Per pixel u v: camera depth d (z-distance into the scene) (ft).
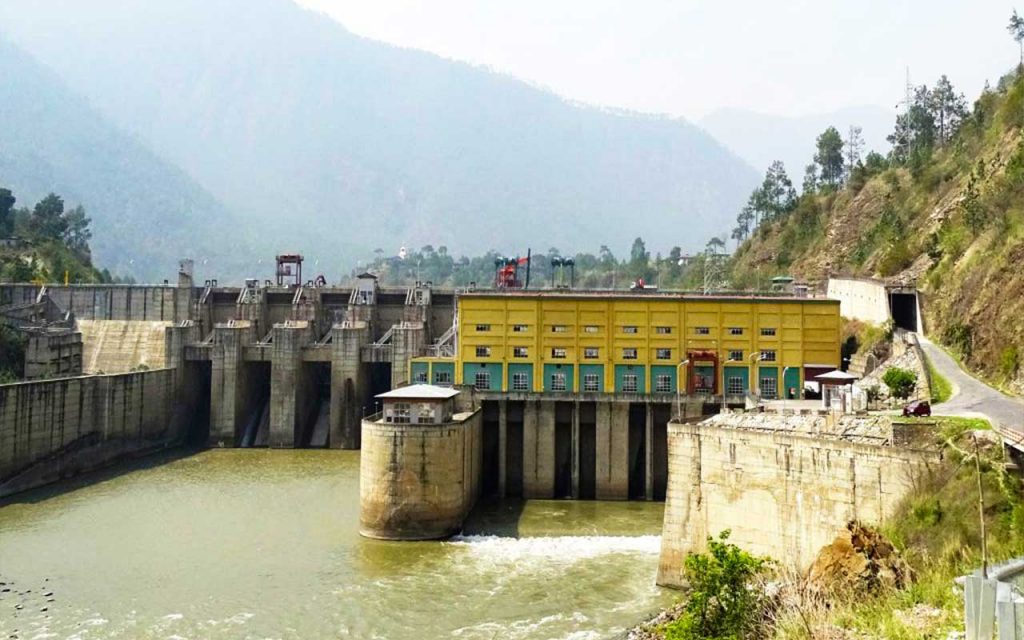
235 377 478.59
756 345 370.94
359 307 516.73
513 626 211.82
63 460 384.06
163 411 468.75
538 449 368.27
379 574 251.60
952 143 569.64
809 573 172.76
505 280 544.21
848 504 190.70
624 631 196.34
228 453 453.99
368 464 291.38
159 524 305.12
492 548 278.26
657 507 347.36
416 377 387.55
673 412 362.94
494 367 383.65
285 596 233.96
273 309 547.90
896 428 186.19
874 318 397.80
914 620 135.44
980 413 218.59
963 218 403.75
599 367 378.12
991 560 151.12
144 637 207.31
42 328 481.46
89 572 253.24
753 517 210.79
